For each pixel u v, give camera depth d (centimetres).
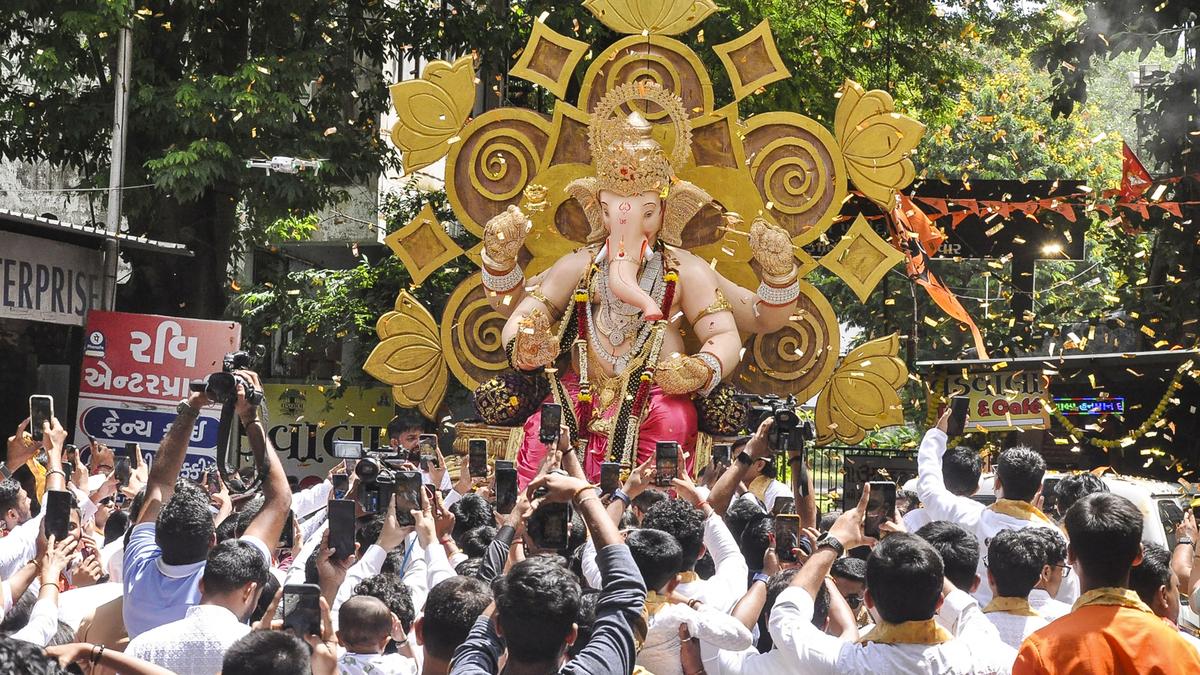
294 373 2022
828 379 1312
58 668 346
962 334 2233
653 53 1318
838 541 471
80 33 1609
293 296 1873
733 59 1309
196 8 1562
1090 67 1636
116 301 1653
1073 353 1736
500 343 1359
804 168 1302
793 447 624
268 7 1597
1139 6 1551
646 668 473
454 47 1775
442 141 1343
